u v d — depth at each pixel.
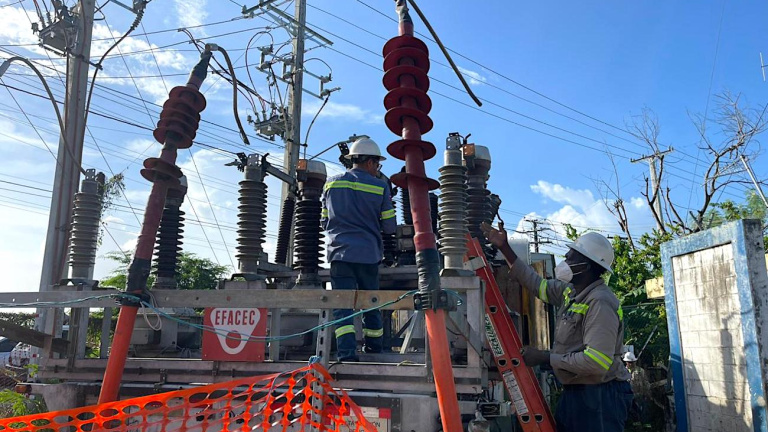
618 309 4.23
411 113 2.94
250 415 3.16
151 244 3.61
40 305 3.98
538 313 5.34
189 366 3.88
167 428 3.80
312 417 3.38
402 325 6.63
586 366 3.94
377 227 4.68
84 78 11.90
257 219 4.28
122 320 3.46
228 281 4.01
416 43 3.07
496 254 5.32
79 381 4.22
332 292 3.50
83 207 4.37
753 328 5.18
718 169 20.30
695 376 6.05
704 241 5.92
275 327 4.10
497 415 3.41
